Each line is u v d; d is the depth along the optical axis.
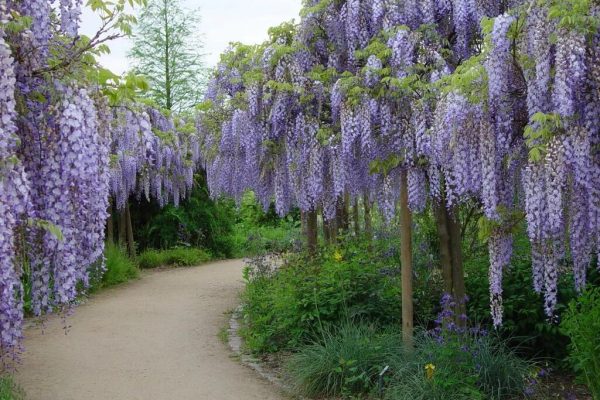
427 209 6.59
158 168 13.87
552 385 5.21
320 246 8.63
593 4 3.33
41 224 2.88
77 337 7.33
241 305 9.13
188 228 16.48
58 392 5.16
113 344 6.99
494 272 4.22
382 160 5.30
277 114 6.11
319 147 5.96
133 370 5.89
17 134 3.17
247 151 6.81
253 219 21.89
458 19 5.09
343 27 6.00
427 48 5.20
